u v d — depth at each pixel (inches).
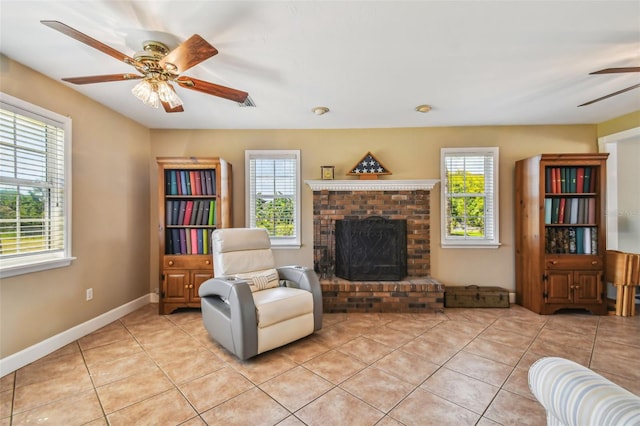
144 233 136.3
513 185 139.9
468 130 140.6
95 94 102.7
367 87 97.5
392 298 124.6
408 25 65.1
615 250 129.1
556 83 94.7
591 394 31.4
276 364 81.4
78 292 100.5
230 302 83.3
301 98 106.5
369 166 139.0
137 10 59.2
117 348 91.8
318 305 99.4
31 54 77.1
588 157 120.8
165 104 88.5
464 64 82.5
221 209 125.6
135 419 59.7
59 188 94.5
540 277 122.0
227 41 70.6
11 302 79.9
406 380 73.6
